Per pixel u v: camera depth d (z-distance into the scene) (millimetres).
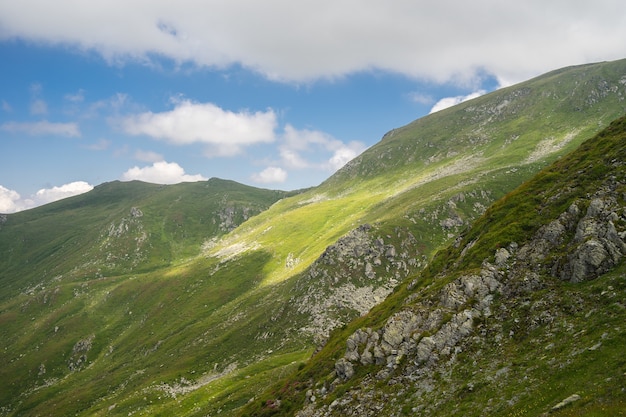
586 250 41469
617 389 23891
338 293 181375
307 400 55938
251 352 168750
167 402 146125
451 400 35781
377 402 42969
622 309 32781
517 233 55719
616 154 57406
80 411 183125
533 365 33344
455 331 45062
